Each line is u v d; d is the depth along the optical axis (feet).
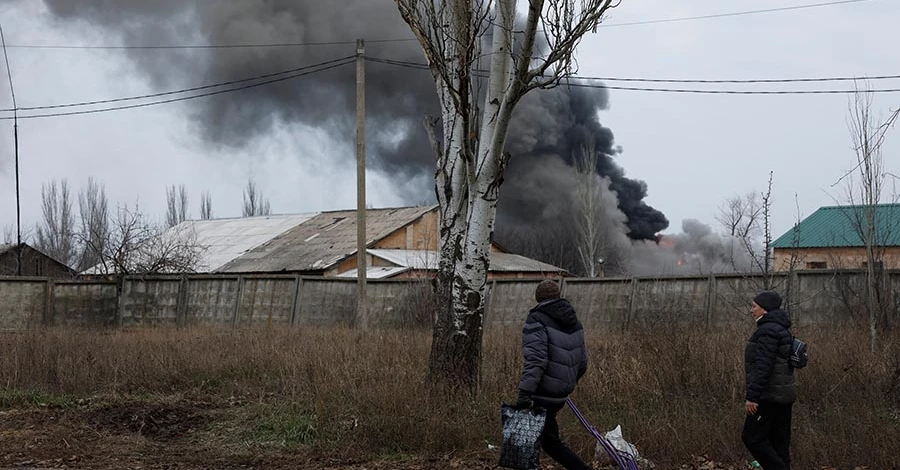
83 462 30.45
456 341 35.58
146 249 106.93
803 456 28.12
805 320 65.87
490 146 35.24
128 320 99.04
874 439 28.53
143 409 37.76
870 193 49.32
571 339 25.23
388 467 29.17
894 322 55.26
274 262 128.36
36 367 44.47
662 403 33.73
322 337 57.41
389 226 132.05
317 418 33.45
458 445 30.83
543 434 25.25
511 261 128.98
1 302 92.89
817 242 116.47
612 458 25.58
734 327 50.60
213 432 34.53
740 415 31.37
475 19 33.58
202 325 87.25
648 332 46.32
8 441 33.37
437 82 38.22
